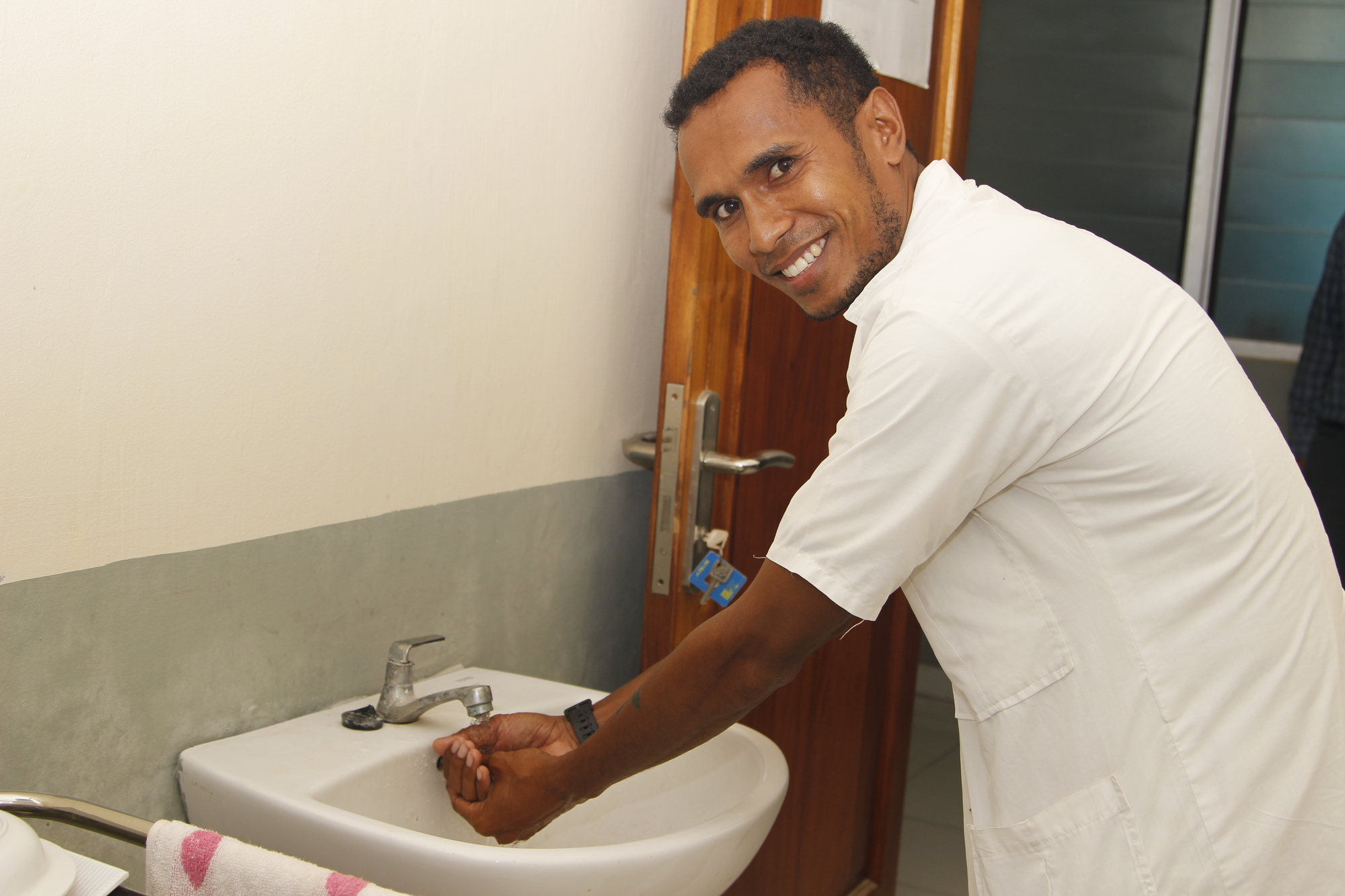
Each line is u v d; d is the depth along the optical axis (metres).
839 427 0.82
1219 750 0.81
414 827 1.02
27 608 0.81
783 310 1.46
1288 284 3.23
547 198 1.31
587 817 1.15
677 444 1.32
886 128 0.93
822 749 1.66
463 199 1.18
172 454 0.91
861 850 1.87
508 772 0.99
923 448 0.77
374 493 1.12
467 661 1.28
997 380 0.76
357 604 1.11
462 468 1.23
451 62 1.13
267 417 0.99
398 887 0.83
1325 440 3.03
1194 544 0.81
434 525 1.20
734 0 1.26
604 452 1.49
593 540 1.49
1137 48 3.28
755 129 0.86
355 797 0.95
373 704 1.12
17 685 0.81
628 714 0.90
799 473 1.58
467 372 1.22
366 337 1.08
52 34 0.78
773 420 1.48
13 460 0.79
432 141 1.12
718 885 0.93
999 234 0.80
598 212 1.40
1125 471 0.80
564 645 1.45
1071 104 3.38
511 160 1.24
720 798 1.10
